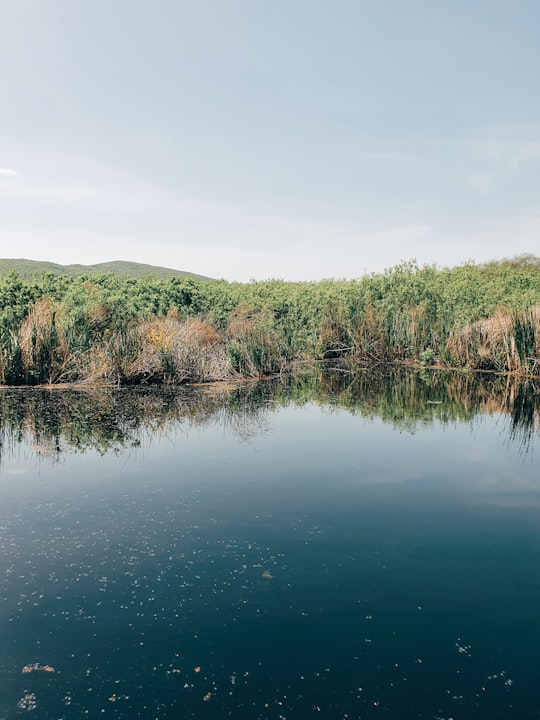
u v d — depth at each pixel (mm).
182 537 4879
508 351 15117
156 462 7004
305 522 5199
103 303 15594
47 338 12984
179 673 3201
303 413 10016
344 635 3543
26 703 2973
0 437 8055
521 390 12391
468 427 8977
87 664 3271
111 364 12992
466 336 16172
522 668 3252
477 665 3279
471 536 4922
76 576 4215
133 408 10164
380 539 4852
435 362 17219
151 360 13172
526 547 4711
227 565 4391
